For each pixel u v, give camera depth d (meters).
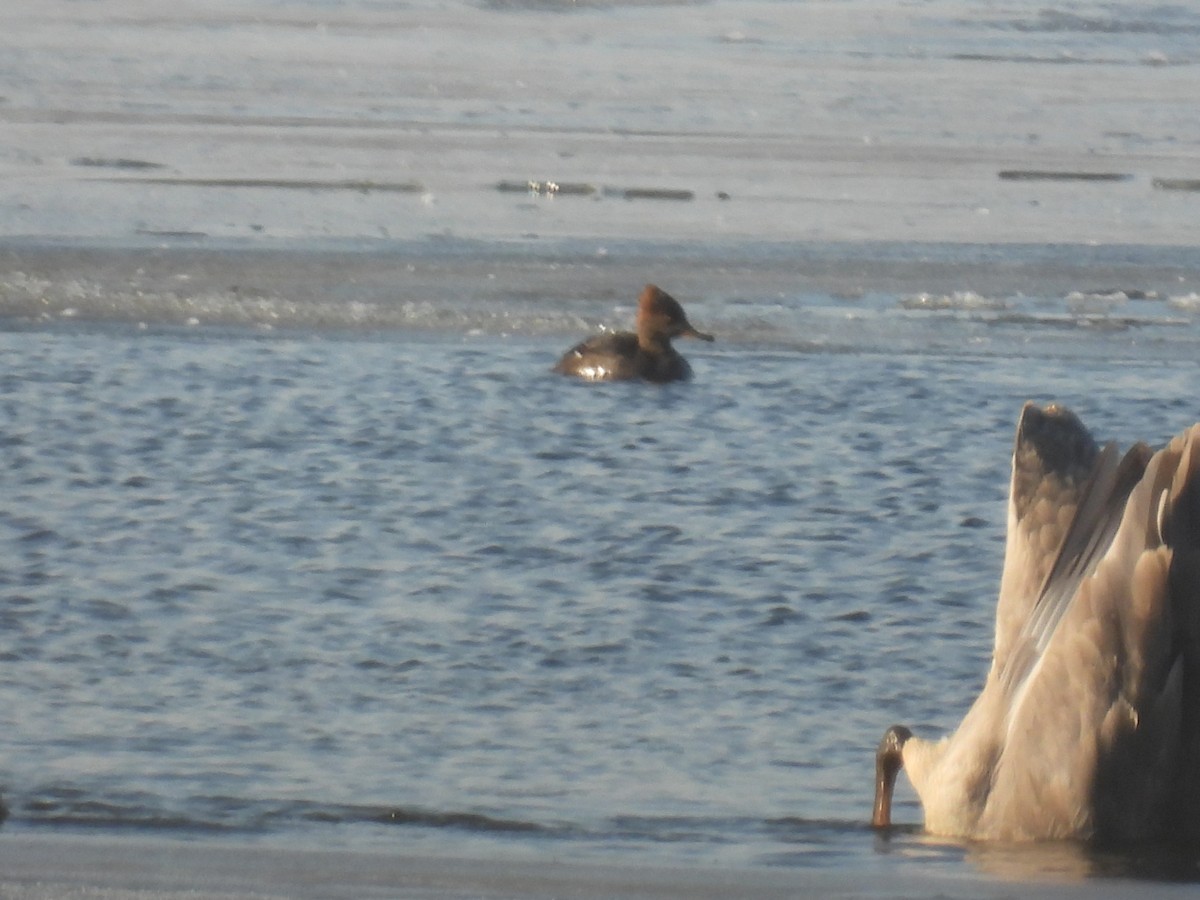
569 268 67.44
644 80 110.06
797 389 52.25
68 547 37.59
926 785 24.59
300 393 50.59
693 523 39.69
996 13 146.88
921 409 50.09
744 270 67.69
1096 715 22.78
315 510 40.41
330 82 107.00
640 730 28.78
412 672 31.17
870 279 66.62
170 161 84.00
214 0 140.00
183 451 44.88
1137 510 22.61
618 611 34.19
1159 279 67.38
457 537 38.62
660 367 52.97
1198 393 52.16
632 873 22.78
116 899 21.69
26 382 50.88
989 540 38.78
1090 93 109.19
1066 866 22.48
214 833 24.42
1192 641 22.55
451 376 53.03
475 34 128.25
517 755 27.67
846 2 152.00
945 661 31.88
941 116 100.44
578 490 42.22
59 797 25.78
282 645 32.34
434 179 81.94
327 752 27.73
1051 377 53.88
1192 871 22.27
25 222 71.19
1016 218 76.56
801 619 33.91
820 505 41.19
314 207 75.88
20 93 99.25
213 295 62.03
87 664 31.39
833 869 22.72
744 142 91.75
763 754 27.84
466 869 22.97
